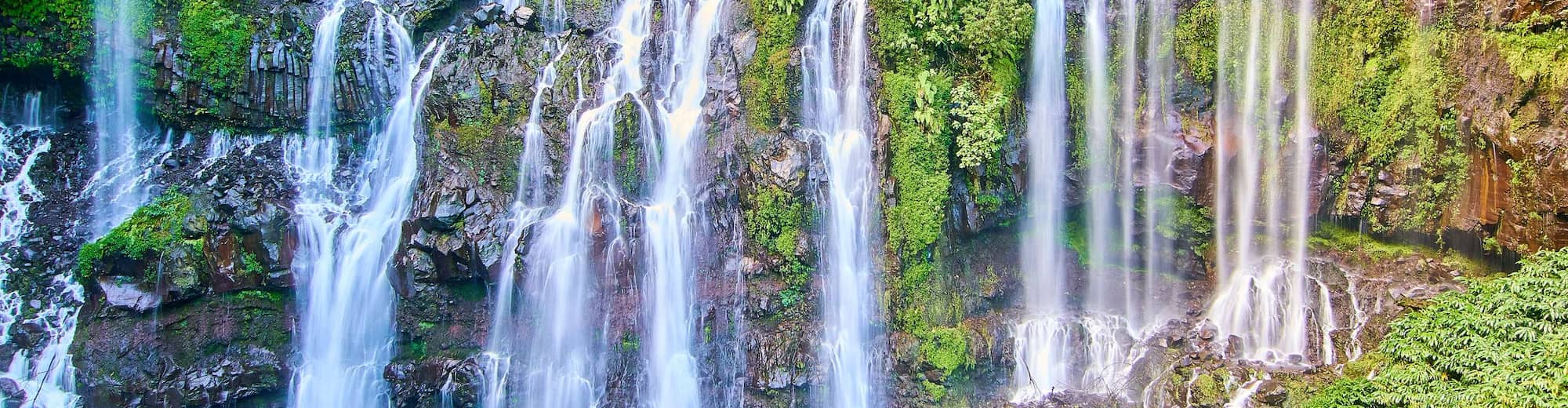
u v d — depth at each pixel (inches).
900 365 600.1
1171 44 669.3
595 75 661.9
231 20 709.3
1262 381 575.8
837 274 600.7
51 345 597.3
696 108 645.9
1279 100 653.3
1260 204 666.2
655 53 681.6
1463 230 600.7
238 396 605.6
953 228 629.9
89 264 608.4
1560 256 512.7
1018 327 661.3
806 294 605.6
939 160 605.9
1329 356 611.8
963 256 646.5
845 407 603.8
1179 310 689.6
